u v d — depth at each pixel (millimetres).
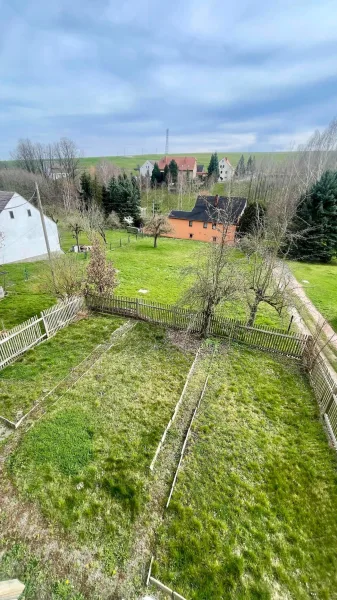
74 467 6641
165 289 19750
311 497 6355
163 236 42125
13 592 4441
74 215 32375
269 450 7465
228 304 16781
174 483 6406
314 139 46219
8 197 23625
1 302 16094
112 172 70375
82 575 4848
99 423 7926
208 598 4633
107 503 5945
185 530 5547
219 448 7402
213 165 78938
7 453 6918
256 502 6172
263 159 70188
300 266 26984
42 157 65938
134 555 5141
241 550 5312
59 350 11305
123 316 14383
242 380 10094
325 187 27969
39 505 5832
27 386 9219
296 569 5109
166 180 70125
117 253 29578
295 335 11297
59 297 15844
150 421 8117
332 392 8328
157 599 4590
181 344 12102
